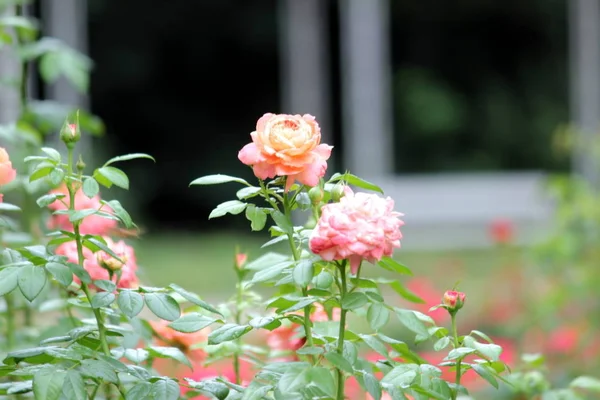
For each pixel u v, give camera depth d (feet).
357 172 41.27
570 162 40.52
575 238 21.88
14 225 7.29
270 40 43.42
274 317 6.76
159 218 45.78
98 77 43.11
